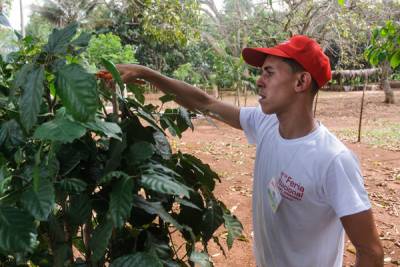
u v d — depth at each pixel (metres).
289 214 1.44
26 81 0.92
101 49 13.02
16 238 0.90
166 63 25.39
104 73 1.29
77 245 1.49
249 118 1.69
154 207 1.10
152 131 1.39
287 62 1.34
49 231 1.13
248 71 14.96
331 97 20.03
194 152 7.21
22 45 1.33
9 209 0.93
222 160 6.63
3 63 1.28
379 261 1.26
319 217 1.39
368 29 12.31
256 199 1.61
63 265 1.11
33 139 1.13
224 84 14.33
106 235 0.99
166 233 1.36
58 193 1.10
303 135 1.40
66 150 1.10
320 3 12.16
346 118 12.72
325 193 1.33
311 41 1.35
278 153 1.44
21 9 9.77
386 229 3.83
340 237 1.49
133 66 1.59
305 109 1.38
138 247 1.22
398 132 9.39
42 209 0.91
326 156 1.30
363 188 1.30
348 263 3.18
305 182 1.34
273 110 1.40
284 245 1.50
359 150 7.38
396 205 4.47
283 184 1.41
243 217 4.12
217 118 1.74
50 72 0.94
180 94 1.73
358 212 1.24
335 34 13.55
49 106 1.15
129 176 1.03
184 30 10.61
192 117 1.63
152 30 10.09
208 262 1.29
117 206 0.98
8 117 1.20
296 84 1.35
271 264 1.59
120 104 1.36
